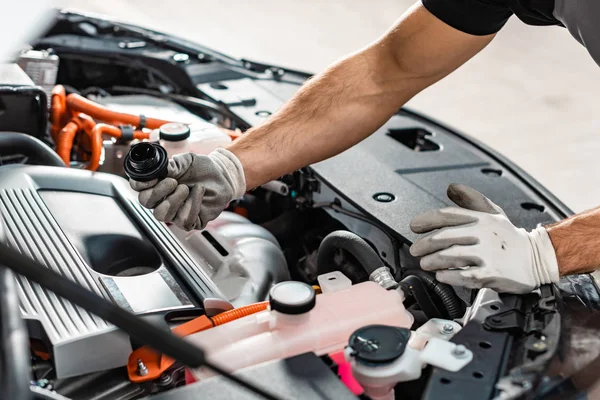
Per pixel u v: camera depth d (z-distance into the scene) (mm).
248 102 2756
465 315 1646
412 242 1886
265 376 1284
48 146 2377
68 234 1750
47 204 1839
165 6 6363
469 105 5180
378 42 2104
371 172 2268
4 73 2326
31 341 1439
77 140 2527
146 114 2650
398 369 1319
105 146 2410
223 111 2711
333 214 2203
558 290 1646
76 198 1906
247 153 1922
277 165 1951
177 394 1247
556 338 1445
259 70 3135
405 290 1669
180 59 3053
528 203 2195
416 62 2018
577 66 5754
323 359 1370
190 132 2262
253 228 2109
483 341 1431
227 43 5836
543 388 1318
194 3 6488
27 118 2225
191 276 1691
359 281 1824
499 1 1922
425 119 2785
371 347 1327
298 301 1379
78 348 1391
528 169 4484
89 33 3256
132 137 2422
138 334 985
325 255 1880
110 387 1442
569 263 1655
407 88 2078
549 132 4879
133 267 1811
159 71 3061
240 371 1293
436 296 1784
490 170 2391
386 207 2062
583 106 5191
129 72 3141
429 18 1980
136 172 1655
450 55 2016
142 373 1445
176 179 1749
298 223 2287
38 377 1414
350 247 1792
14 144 2119
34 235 1678
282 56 5688
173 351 992
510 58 5863
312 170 2248
